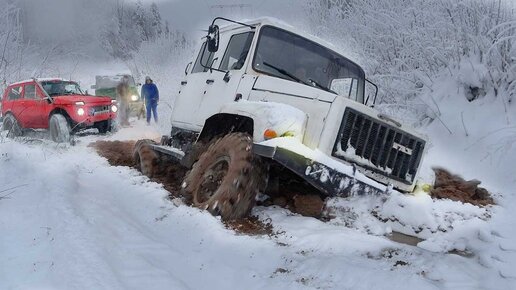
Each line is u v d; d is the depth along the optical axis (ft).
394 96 29.09
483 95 24.22
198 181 15.01
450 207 14.97
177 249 11.78
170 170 19.93
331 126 13.64
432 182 16.85
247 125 15.07
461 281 9.82
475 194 17.38
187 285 9.62
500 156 20.22
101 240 11.14
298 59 17.49
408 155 15.14
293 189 15.12
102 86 58.03
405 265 10.55
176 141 21.52
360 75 19.16
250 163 13.29
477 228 13.01
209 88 18.74
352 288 9.42
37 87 36.01
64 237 10.88
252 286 9.78
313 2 40.22
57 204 13.47
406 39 29.55
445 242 12.14
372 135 14.26
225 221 13.15
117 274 9.49
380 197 13.43
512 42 23.63
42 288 8.34
